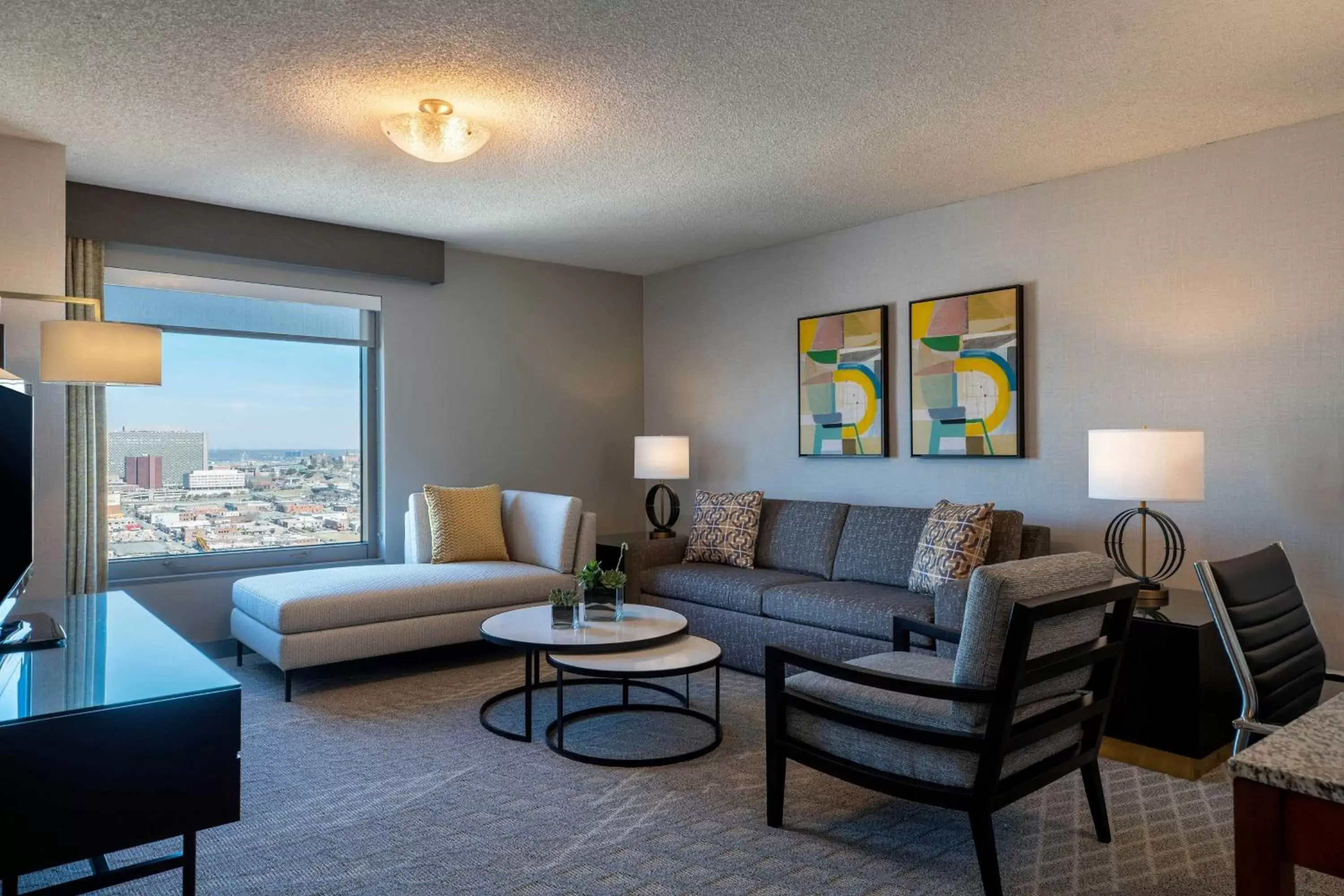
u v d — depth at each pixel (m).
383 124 3.32
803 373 5.34
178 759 1.73
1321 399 3.37
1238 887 1.03
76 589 4.23
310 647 3.88
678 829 2.55
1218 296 3.65
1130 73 2.96
